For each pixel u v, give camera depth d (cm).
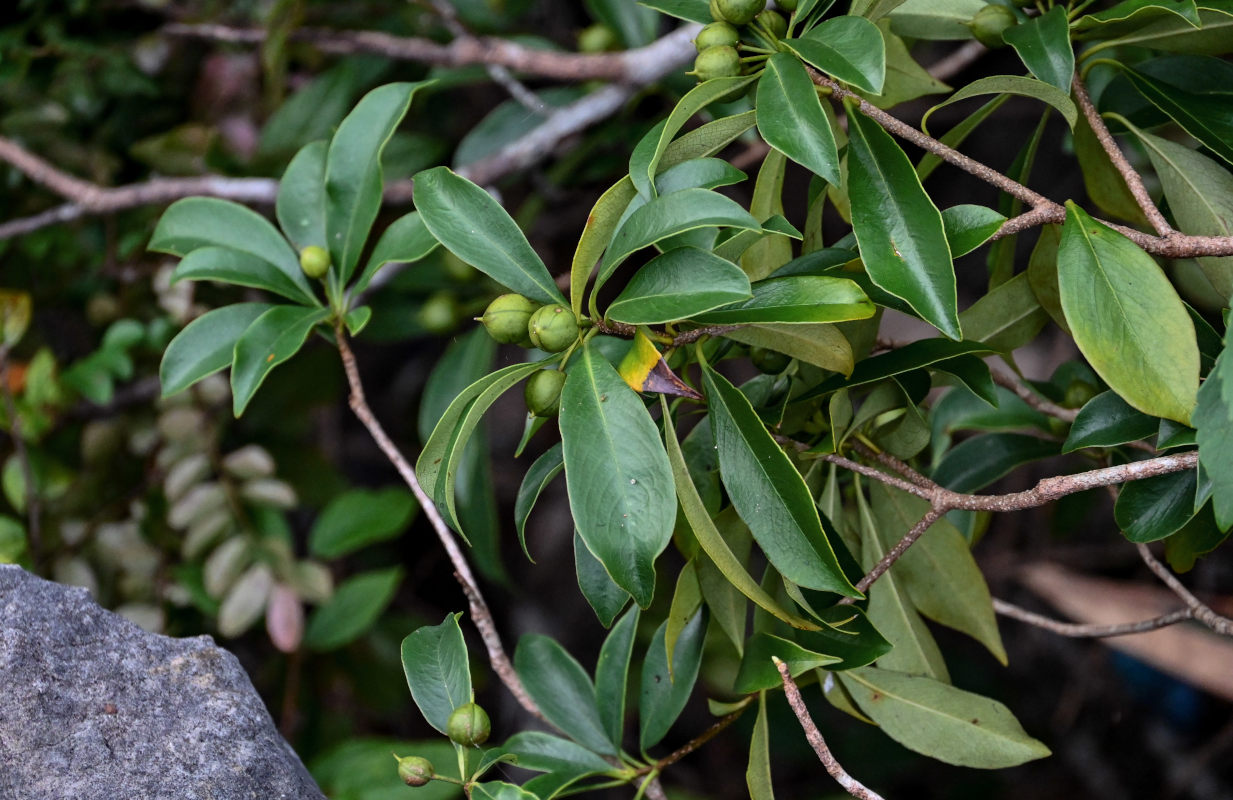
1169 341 92
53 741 95
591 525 92
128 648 98
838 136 100
